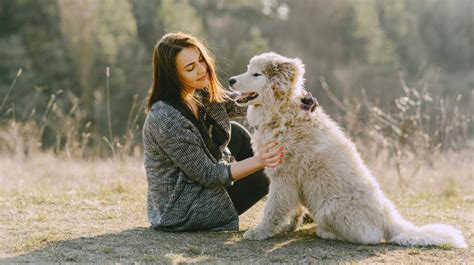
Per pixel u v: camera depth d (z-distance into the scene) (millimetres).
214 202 4105
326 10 30234
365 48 28469
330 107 23766
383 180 7262
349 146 4074
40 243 3828
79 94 21297
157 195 4129
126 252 3609
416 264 3422
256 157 3904
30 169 8328
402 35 32344
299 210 4340
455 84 26453
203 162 3941
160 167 4070
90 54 21625
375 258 3551
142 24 25281
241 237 4031
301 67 4250
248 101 4281
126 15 23406
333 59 29328
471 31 34375
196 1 31000
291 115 4090
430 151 7898
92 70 21531
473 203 6070
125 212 4984
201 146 4035
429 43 33875
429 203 6062
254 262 3424
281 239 4039
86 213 4914
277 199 4066
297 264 3396
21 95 20234
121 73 21578
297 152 4008
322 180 3939
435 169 7801
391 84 24922
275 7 32625
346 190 3891
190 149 3920
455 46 33469
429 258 3561
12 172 7770
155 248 3705
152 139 3992
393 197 6484
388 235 3971
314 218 4090
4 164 8617
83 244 3801
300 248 3777
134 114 19828
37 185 6555
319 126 4070
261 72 4285
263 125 4246
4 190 5945
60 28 22672
